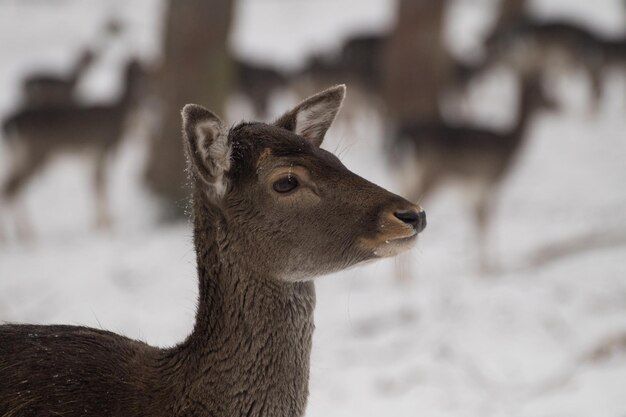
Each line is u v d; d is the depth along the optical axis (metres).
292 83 25.53
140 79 20.31
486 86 26.98
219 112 18.47
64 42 33.84
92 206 19.52
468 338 10.28
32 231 17.86
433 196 16.20
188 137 5.02
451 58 22.33
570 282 11.68
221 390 5.18
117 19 30.59
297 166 5.20
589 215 15.16
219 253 5.25
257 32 34.72
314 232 5.20
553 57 25.77
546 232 14.49
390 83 21.16
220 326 5.22
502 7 27.45
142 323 12.04
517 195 17.70
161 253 15.75
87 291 13.78
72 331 5.43
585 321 10.24
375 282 13.18
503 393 8.83
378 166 20.00
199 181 5.23
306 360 5.37
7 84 28.78
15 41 33.97
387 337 10.79
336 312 11.95
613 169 19.00
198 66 18.20
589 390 8.45
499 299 11.40
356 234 5.17
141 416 5.14
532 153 21.03
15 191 18.20
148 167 18.64
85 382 5.15
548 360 9.41
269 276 5.25
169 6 18.27
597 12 34.78
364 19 35.50
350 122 23.59
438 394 9.00
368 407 8.88
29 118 19.09
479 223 15.14
